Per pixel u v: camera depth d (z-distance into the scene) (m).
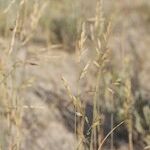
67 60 10.93
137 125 7.89
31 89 9.34
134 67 11.01
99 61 5.52
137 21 13.88
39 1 7.18
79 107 5.49
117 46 11.87
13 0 6.15
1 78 6.17
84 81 9.27
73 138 8.16
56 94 9.38
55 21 12.03
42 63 10.22
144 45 12.45
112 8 12.11
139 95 8.73
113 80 8.05
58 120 8.54
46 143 7.94
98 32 6.16
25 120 8.37
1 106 7.03
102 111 8.12
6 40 8.15
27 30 7.83
